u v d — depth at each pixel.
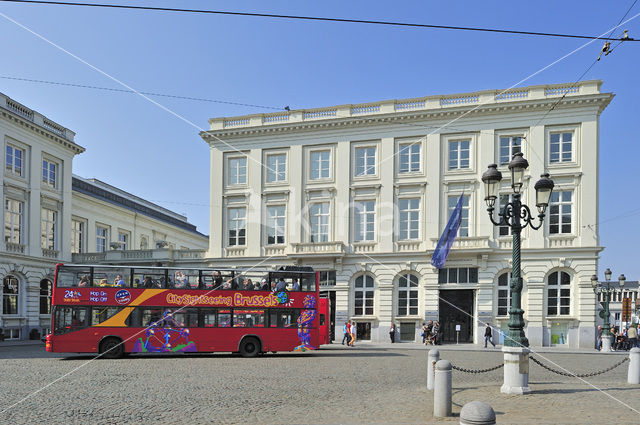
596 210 35.19
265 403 12.43
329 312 36.72
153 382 15.96
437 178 37.78
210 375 17.83
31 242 40.94
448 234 35.78
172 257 43.12
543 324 35.34
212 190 42.28
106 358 24.30
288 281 26.61
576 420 10.10
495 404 11.81
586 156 35.47
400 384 15.79
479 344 35.88
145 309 24.97
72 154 46.62
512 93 36.91
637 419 10.23
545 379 17.11
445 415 10.73
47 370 19.08
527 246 35.94
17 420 10.50
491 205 14.98
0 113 37.81
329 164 40.28
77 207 49.12
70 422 10.33
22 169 40.81
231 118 42.34
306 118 40.84
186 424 10.16
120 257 44.38
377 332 37.81
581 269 34.94
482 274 36.34
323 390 14.48
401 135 38.81
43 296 42.94
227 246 41.81
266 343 25.75
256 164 41.44
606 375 19.19
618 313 95.38
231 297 25.89
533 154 36.22
